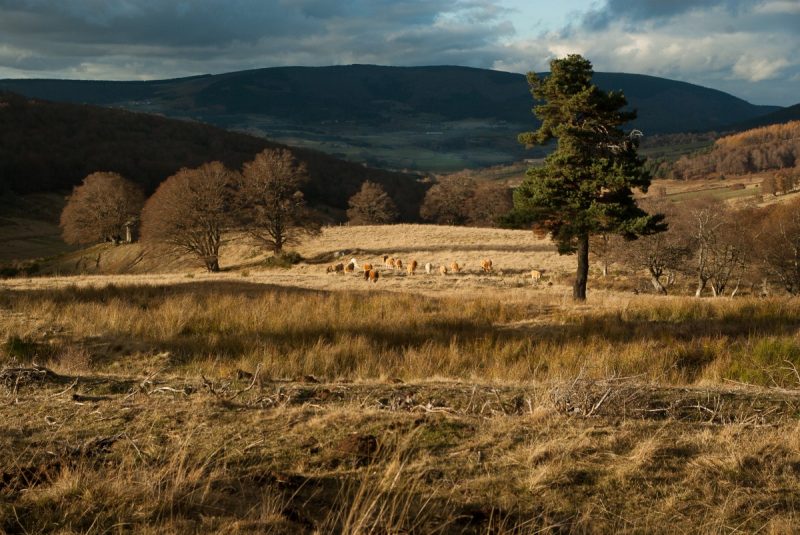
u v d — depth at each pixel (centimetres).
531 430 532
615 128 2289
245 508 372
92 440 471
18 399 593
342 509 371
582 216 2230
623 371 1082
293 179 5703
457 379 829
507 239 6141
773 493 428
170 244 5247
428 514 377
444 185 9869
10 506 355
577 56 2244
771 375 978
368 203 9031
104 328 1342
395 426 525
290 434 502
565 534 370
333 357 1138
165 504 363
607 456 479
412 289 2877
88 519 347
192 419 529
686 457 486
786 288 4084
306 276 3712
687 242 3978
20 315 1423
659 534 372
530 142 2388
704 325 1454
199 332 1380
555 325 1528
